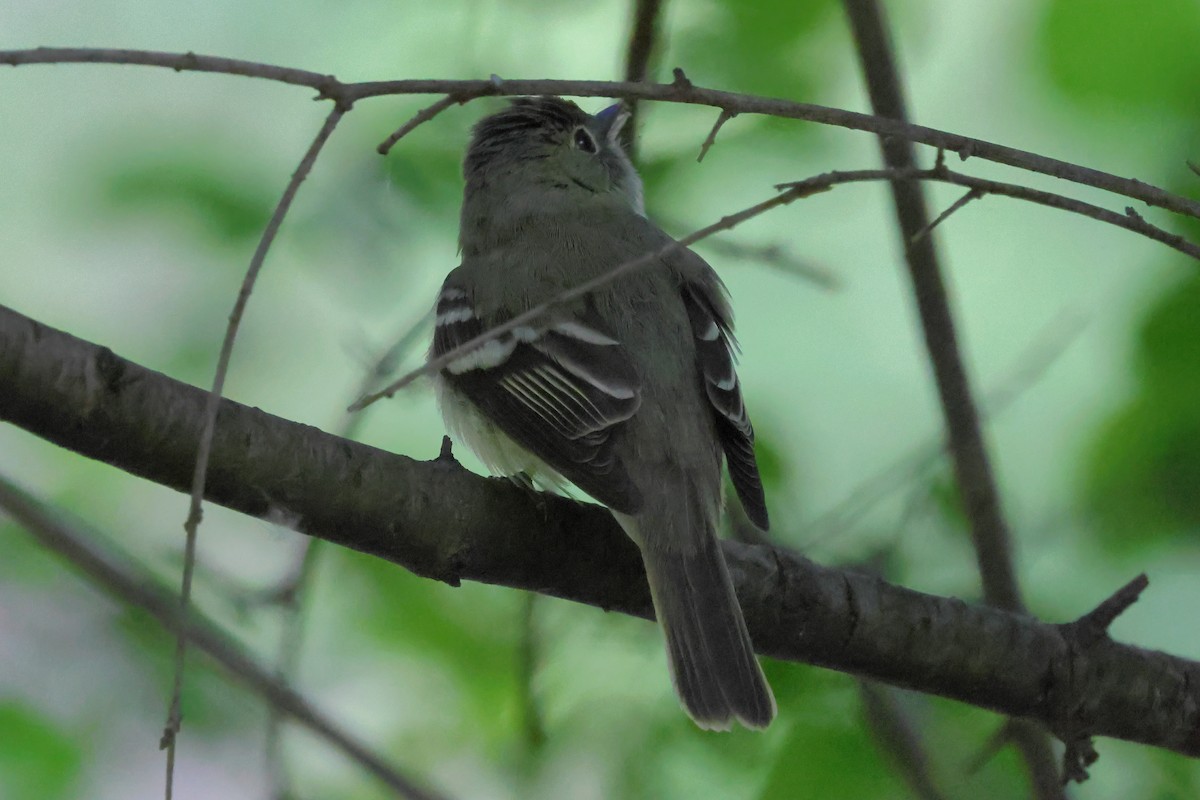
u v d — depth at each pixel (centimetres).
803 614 785
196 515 543
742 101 611
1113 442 990
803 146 1014
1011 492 1068
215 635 852
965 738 958
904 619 792
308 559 812
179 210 995
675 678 746
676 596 765
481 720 1012
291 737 965
